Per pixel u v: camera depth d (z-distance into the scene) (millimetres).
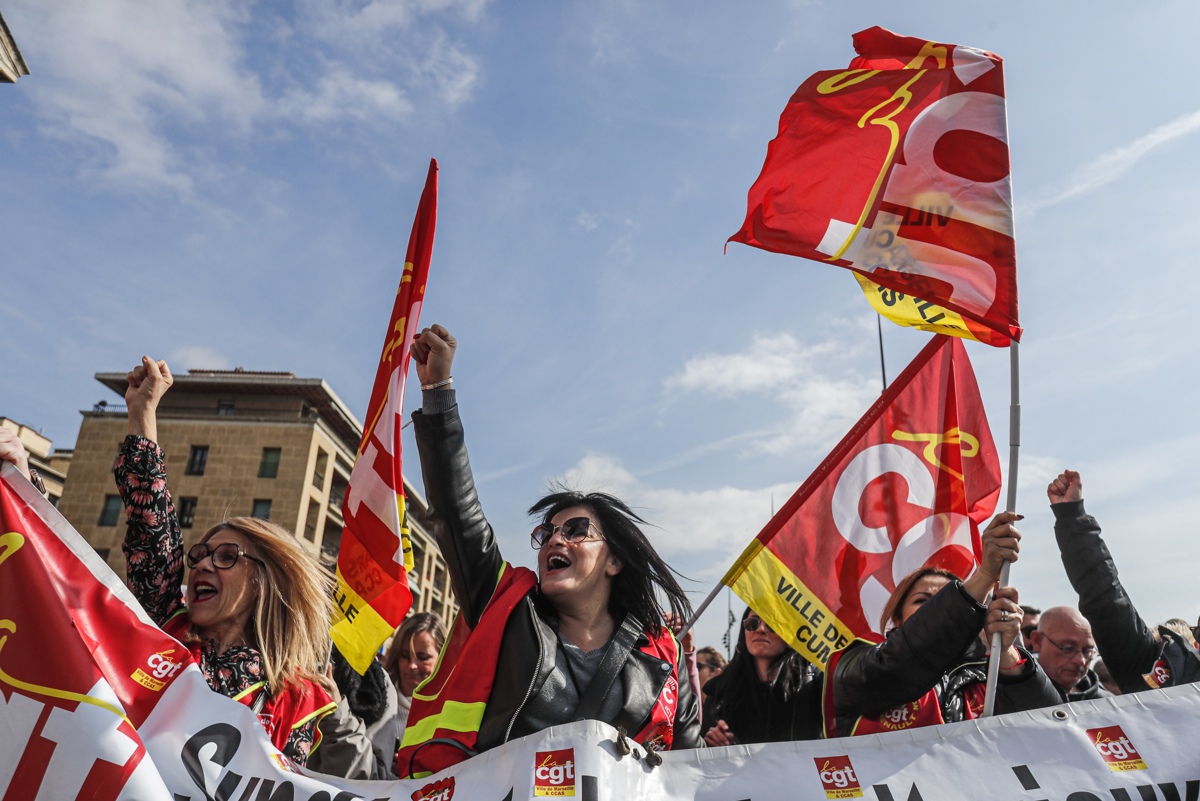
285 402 44406
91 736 2463
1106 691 6164
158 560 3143
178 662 2764
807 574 4113
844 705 3379
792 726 4328
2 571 2674
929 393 4453
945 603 3070
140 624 2773
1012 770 2723
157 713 2676
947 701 3672
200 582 3135
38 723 2482
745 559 4109
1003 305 3369
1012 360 3322
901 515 4254
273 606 3148
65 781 2422
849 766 2732
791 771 2717
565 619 3195
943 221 3533
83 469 40531
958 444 4379
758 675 4594
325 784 2668
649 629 3240
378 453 3453
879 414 4395
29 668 2547
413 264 3607
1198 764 2701
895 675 3137
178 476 41344
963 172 3566
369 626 3303
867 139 3711
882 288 3752
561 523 3266
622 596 3281
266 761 2684
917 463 4340
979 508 4328
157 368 3330
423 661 5480
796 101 3861
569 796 2535
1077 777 2701
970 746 2770
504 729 2822
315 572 3291
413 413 3199
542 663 2920
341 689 4625
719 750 2750
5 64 16547
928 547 4219
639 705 2957
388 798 2656
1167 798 2656
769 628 4465
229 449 41750
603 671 2973
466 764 2678
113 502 40062
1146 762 2719
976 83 3658
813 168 3740
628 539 3285
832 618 4051
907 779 2705
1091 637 4754
